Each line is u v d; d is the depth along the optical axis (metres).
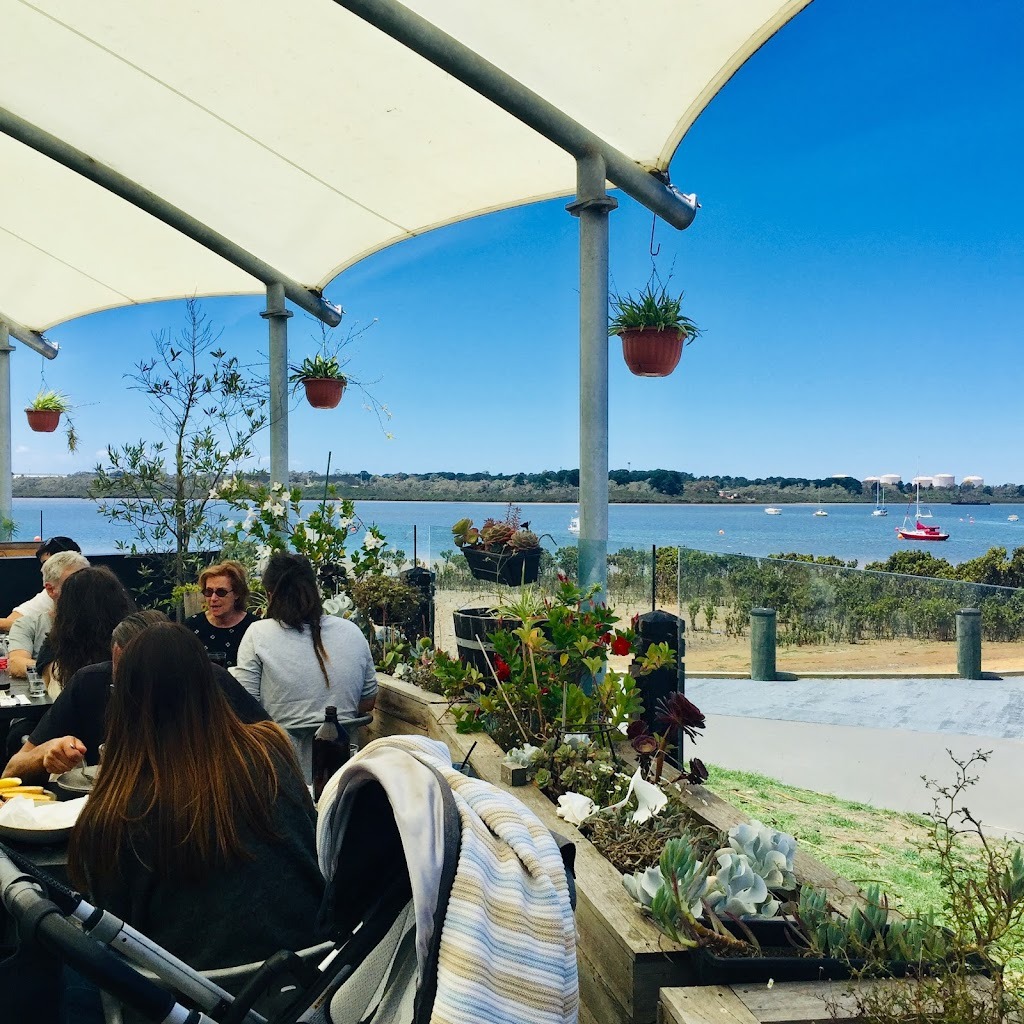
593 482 4.91
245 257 7.82
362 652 4.23
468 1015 1.28
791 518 67.31
